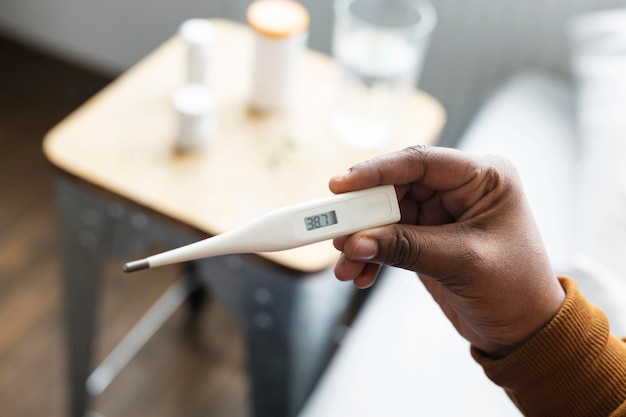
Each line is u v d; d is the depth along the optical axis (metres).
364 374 0.78
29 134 1.67
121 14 1.75
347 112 1.00
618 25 1.14
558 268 0.84
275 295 0.90
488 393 0.77
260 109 1.00
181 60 1.07
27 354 1.29
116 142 0.92
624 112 0.99
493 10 1.36
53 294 1.38
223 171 0.91
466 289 0.54
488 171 0.54
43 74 1.82
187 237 0.92
